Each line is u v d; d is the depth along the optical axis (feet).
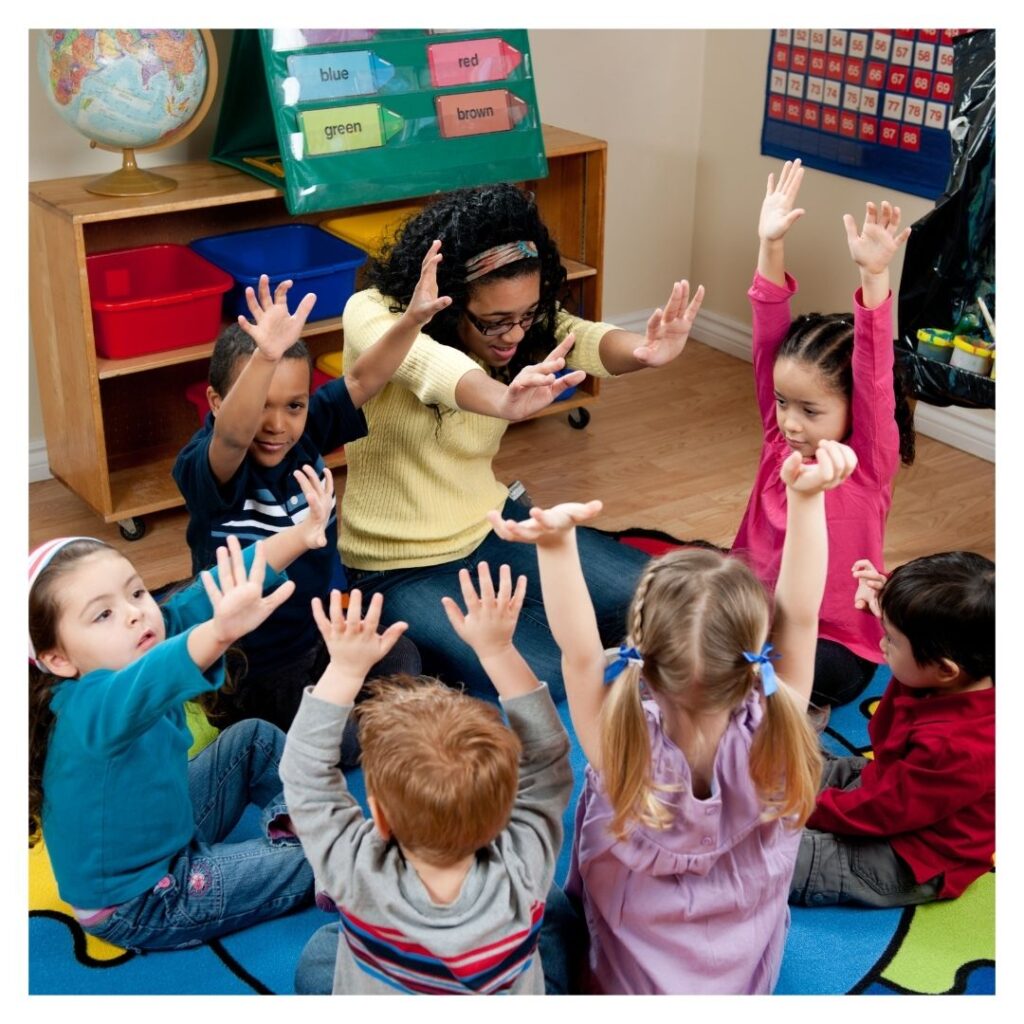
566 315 6.96
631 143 11.03
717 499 9.09
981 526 8.74
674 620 4.09
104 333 8.04
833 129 10.08
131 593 4.93
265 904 5.37
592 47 10.43
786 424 6.43
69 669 4.87
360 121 8.32
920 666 5.37
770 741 4.19
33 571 4.79
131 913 5.10
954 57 7.65
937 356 7.89
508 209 6.17
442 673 6.75
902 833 5.48
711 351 11.68
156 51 7.67
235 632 4.50
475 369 5.93
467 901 3.97
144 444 9.44
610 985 4.79
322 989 4.87
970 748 5.24
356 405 6.22
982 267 7.76
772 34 10.37
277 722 6.45
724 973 4.65
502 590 4.29
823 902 5.55
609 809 4.56
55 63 7.62
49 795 4.92
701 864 4.42
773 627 4.51
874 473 6.37
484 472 7.02
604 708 4.17
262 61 8.29
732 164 11.14
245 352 5.83
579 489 9.23
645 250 11.57
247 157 8.71
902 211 9.75
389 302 6.44
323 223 9.16
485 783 3.83
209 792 5.65
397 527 6.80
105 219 7.65
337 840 4.14
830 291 10.55
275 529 6.04
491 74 8.75
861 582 6.03
